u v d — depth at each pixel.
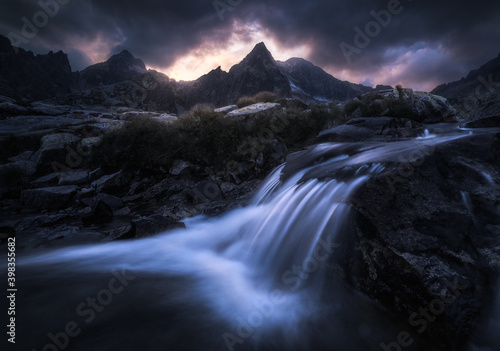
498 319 2.68
